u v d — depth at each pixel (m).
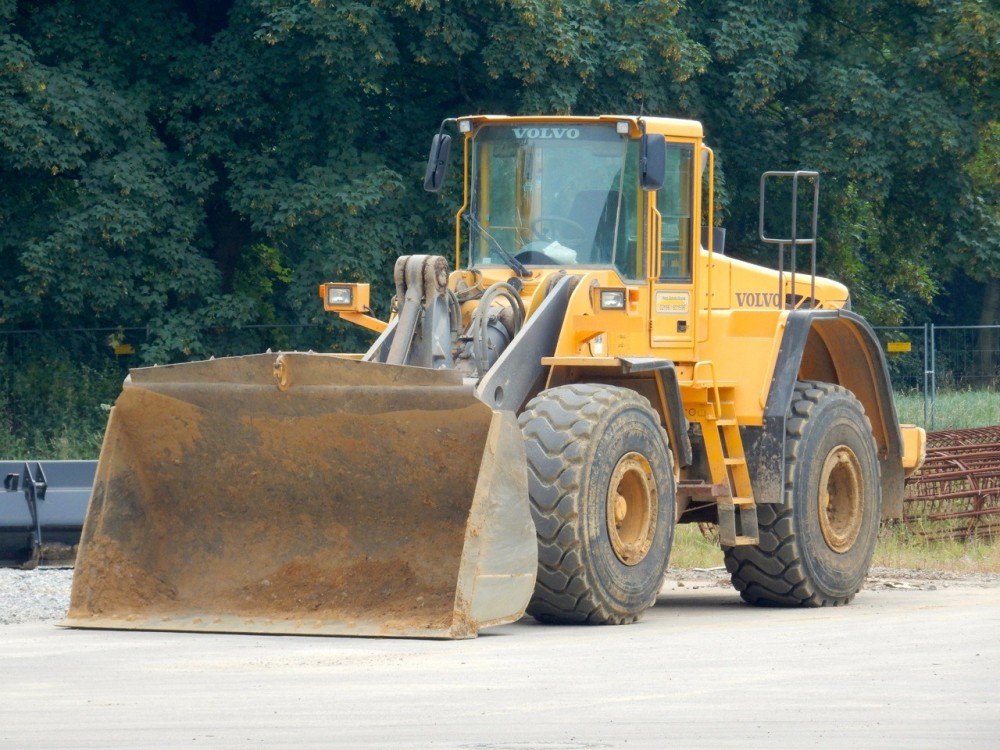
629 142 41.75
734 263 47.72
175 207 88.75
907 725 22.72
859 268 117.69
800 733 22.08
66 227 84.75
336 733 22.31
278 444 37.19
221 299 89.12
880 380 49.25
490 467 34.41
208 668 29.59
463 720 23.39
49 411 89.31
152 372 37.78
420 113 95.56
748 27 95.75
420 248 91.25
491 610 34.44
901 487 50.38
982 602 43.94
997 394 97.88
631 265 41.59
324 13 84.31
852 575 45.94
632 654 31.34
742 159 102.31
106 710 24.53
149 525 38.75
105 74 87.81
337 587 36.88
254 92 89.12
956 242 105.25
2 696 26.09
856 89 97.88
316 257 87.62
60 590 44.75
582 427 37.03
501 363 37.38
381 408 35.72
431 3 86.06
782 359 44.28
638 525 39.00
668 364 39.81
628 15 90.06
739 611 43.34
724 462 43.28
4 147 84.50
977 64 99.50
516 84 93.44
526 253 41.69
